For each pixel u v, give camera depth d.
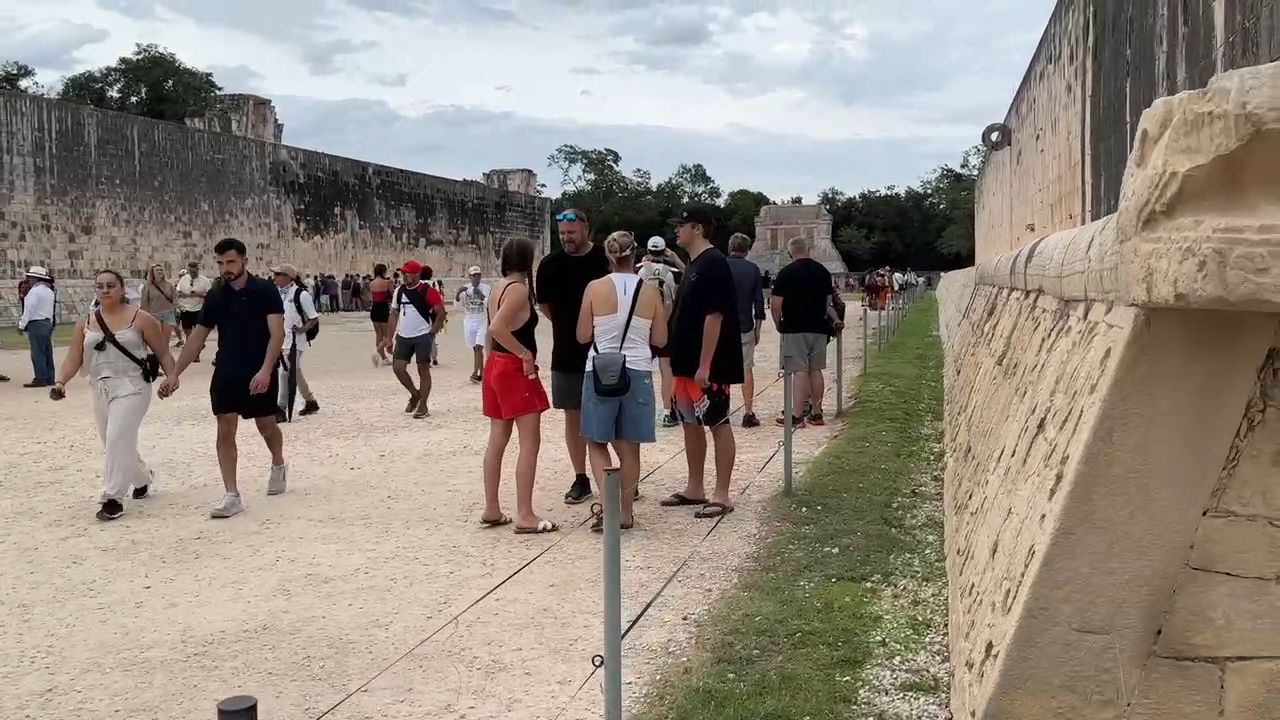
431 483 8.02
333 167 48.97
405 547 6.16
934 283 91.38
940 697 3.73
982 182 15.17
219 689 4.12
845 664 4.09
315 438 10.21
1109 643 2.47
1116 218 2.60
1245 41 2.68
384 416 11.74
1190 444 2.38
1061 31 6.08
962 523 4.68
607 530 3.31
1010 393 4.42
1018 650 2.53
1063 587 2.49
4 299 32.50
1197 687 2.43
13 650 4.57
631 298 6.14
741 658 4.19
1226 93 2.06
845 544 5.80
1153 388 2.39
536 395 6.45
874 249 94.31
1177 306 2.14
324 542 6.30
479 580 5.48
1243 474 2.38
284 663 4.38
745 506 6.88
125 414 6.97
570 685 4.09
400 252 53.91
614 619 3.34
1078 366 2.93
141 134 38.53
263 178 44.78
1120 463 2.42
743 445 9.30
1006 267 6.24
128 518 6.96
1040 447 3.08
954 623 3.88
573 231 6.92
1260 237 1.99
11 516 7.03
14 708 3.95
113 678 4.24
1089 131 5.07
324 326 33.31
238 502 7.05
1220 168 2.10
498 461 6.56
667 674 4.12
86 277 36.19
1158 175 2.22
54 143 34.97
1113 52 4.47
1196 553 2.41
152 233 39.06
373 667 4.33
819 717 3.61
